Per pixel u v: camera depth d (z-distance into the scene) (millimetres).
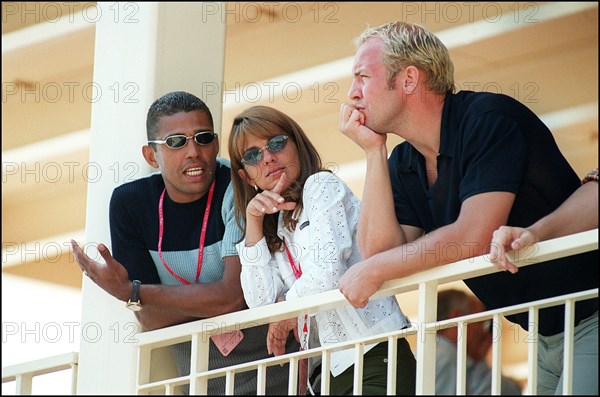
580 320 13203
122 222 16109
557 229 12406
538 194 13336
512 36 29656
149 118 15969
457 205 13664
